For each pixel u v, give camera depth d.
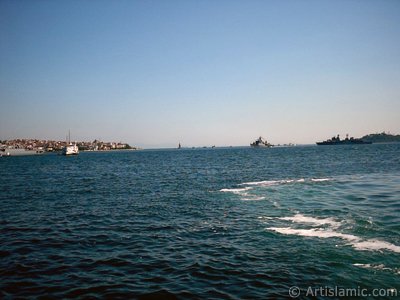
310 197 27.33
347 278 10.66
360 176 43.62
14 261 12.77
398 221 17.62
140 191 33.62
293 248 13.77
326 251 13.19
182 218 20.50
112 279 10.99
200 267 12.00
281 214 20.83
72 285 10.52
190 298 9.55
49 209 23.73
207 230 17.42
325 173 49.88
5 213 22.30
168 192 32.69
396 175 43.12
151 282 10.73
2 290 10.13
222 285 10.43
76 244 15.08
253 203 25.41
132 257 13.23
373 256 12.45
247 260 12.61
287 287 10.16
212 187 36.34
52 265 12.33
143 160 116.94
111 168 74.19
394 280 10.42
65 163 102.69
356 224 17.28
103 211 22.91
